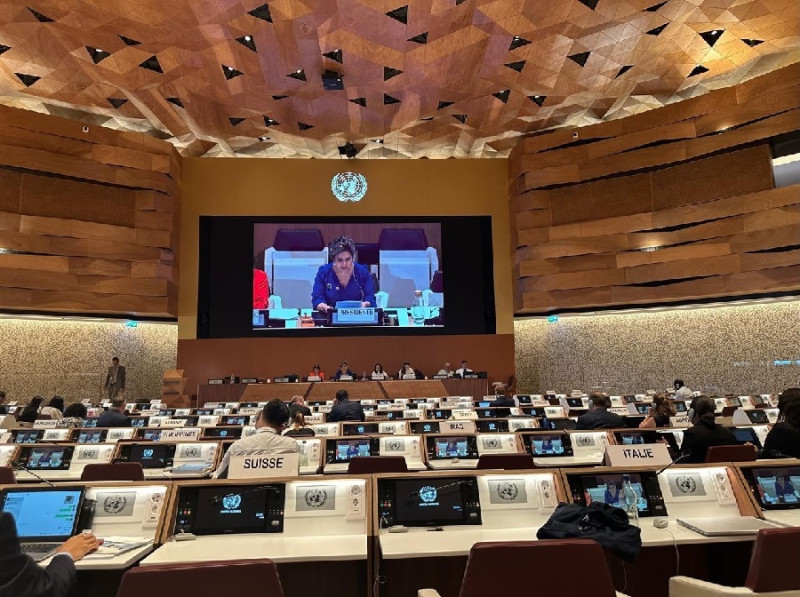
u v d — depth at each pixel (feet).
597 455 22.47
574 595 8.00
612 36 50.01
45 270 57.47
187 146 68.33
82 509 12.25
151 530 12.12
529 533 12.28
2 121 56.80
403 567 13.67
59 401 41.91
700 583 9.21
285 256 66.54
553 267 64.23
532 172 65.21
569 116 64.18
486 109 60.90
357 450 22.41
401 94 57.21
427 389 56.44
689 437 19.60
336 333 65.46
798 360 58.54
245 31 47.57
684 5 46.39
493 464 18.19
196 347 64.28
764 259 54.54
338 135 65.36
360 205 68.74
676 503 13.48
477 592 7.99
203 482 12.71
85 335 64.69
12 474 17.56
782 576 8.74
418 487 13.09
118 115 61.11
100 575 12.91
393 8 45.50
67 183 60.13
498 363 66.13
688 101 59.11
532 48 51.24
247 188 68.39
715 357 62.59
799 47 52.85
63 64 51.75
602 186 63.82
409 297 66.74
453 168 70.49
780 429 17.79
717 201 57.31
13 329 62.23
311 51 50.31
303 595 13.41
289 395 55.26
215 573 7.75
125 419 29.50
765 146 55.93
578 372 68.18
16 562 7.65
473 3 45.57
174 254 65.31
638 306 64.08
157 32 47.44
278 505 12.56
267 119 61.77
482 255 69.15
